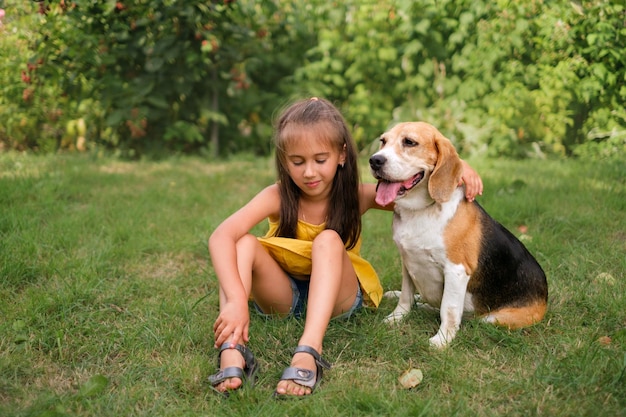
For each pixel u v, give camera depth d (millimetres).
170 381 2666
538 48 7594
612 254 4078
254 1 8039
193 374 2713
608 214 4918
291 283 3225
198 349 2992
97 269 3883
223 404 2508
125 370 2770
